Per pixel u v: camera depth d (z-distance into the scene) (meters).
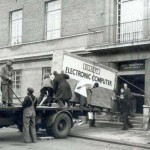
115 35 20.31
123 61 19.52
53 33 24.08
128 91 16.48
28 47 25.53
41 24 24.73
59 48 23.19
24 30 26.02
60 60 15.41
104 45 19.39
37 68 24.77
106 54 20.05
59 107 14.29
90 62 16.70
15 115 13.37
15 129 16.97
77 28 22.22
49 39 23.92
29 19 25.70
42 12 24.72
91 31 21.20
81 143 13.02
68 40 22.64
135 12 19.88
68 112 14.41
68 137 14.58
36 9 25.19
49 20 24.47
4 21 27.86
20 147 11.77
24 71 25.77
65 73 15.37
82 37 21.75
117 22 20.53
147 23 18.70
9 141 13.16
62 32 23.19
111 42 20.08
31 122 12.95
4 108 12.40
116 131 15.87
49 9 24.52
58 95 14.61
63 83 14.76
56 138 14.04
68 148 11.77
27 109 12.78
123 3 20.44
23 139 13.69
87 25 21.61
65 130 14.27
